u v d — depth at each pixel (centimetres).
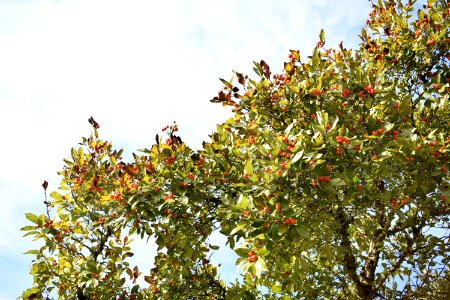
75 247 772
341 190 618
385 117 634
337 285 777
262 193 514
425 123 678
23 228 675
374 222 732
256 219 479
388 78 884
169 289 757
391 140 584
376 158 557
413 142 555
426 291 737
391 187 648
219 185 626
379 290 776
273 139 536
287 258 486
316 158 483
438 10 866
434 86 786
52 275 722
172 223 641
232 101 715
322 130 511
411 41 834
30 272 705
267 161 497
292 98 675
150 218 631
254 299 688
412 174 593
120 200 623
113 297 728
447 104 705
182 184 615
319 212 598
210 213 660
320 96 641
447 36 841
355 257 824
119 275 763
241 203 489
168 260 665
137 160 726
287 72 669
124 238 790
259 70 696
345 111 648
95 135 840
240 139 679
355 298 769
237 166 639
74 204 792
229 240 635
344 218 689
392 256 766
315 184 514
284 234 482
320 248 626
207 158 663
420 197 616
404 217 568
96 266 696
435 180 590
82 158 762
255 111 699
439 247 718
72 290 735
